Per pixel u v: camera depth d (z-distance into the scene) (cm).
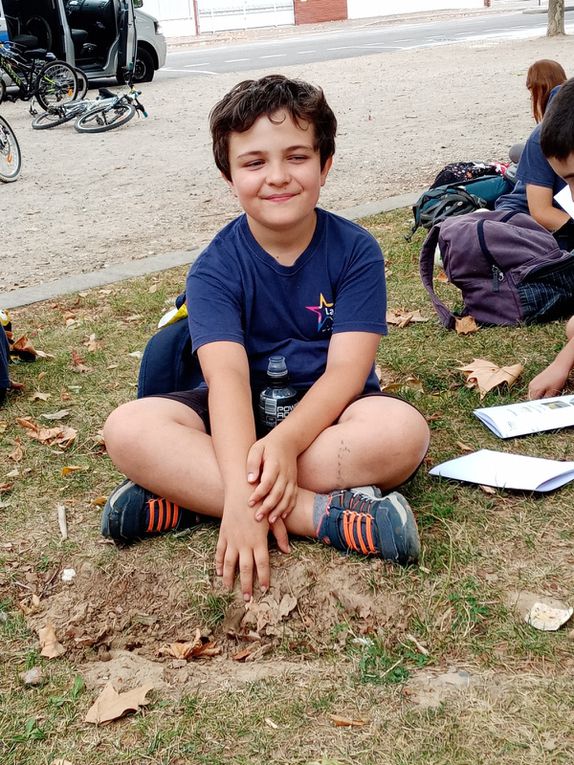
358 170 793
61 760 178
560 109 269
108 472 294
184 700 192
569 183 283
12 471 297
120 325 437
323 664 201
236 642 214
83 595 231
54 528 261
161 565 231
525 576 219
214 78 1688
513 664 193
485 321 388
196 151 984
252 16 3697
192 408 246
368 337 243
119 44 1527
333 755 173
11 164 888
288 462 222
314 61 1917
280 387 246
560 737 172
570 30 2133
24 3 1431
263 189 232
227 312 243
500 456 270
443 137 934
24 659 212
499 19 3030
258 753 176
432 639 203
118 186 832
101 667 209
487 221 381
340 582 216
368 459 229
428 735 175
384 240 537
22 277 555
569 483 258
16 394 362
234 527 218
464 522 242
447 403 319
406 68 1644
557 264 370
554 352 352
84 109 1192
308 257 246
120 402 347
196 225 658
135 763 177
